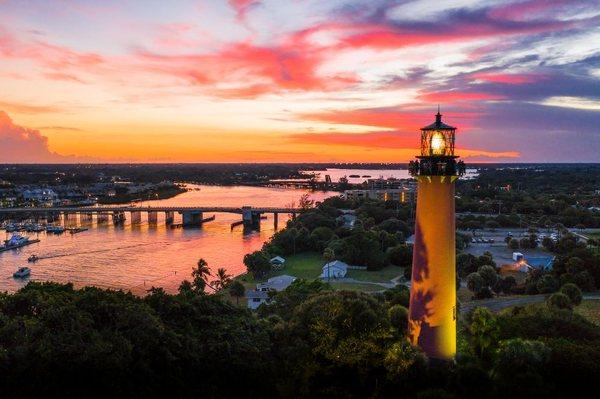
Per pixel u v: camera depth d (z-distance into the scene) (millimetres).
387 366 40281
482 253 160750
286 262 152500
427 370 40219
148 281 140625
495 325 46219
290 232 167750
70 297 46781
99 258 175500
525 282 115250
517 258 146375
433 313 41000
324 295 51281
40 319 41250
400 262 144375
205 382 40562
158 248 196875
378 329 43062
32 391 36531
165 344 40969
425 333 41375
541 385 39844
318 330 43094
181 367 40719
